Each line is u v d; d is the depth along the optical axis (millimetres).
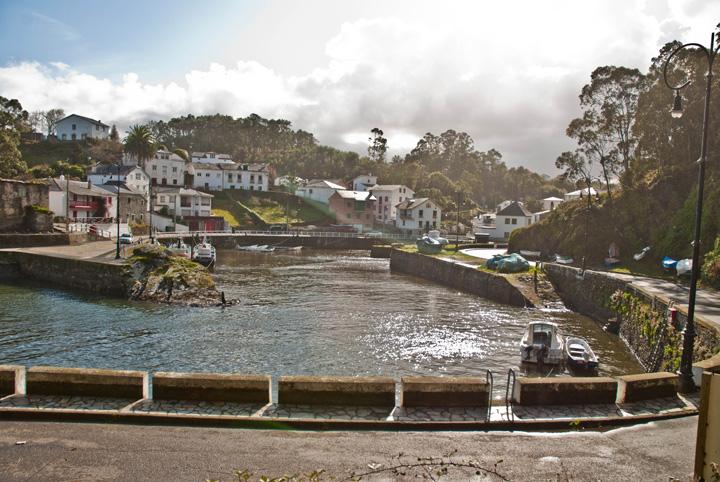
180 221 100875
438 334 30141
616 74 63250
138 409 11492
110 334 28016
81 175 111375
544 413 11836
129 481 8570
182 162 127500
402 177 155250
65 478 8609
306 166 179875
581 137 65562
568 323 34594
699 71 51562
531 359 24250
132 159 122250
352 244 101312
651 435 10898
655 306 25938
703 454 7539
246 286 47344
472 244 80625
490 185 179750
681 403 12727
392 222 128125
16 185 57906
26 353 24281
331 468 9141
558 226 61344
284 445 10094
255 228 111188
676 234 47438
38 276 46094
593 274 39031
